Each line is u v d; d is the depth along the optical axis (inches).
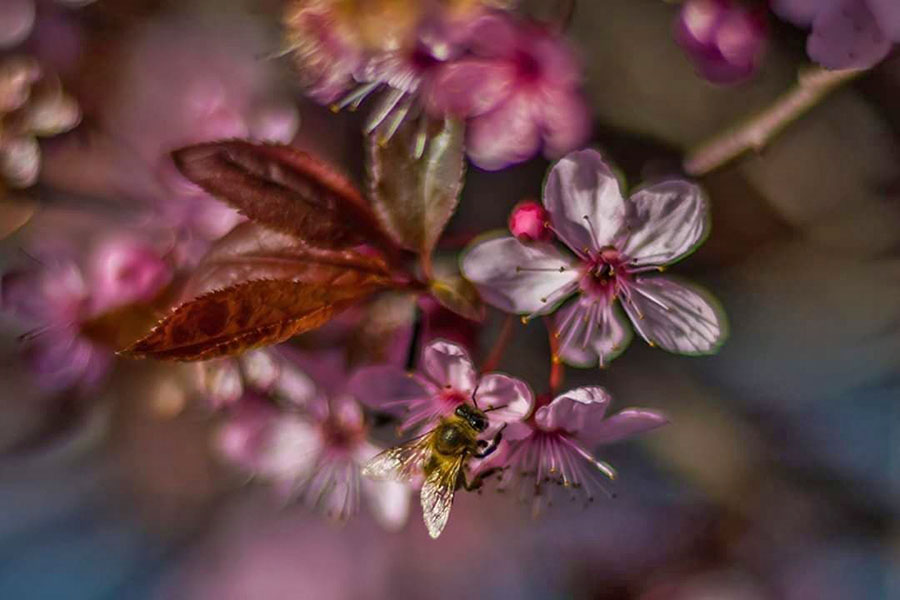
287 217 9.8
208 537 15.2
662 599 14.2
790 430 14.1
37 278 11.2
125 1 12.4
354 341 10.5
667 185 10.0
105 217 11.7
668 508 14.4
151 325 10.7
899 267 13.4
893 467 14.1
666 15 13.1
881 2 9.9
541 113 10.5
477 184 12.9
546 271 10.0
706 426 13.9
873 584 14.1
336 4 10.3
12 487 14.7
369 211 9.9
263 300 9.7
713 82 10.4
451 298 10.0
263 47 12.7
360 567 14.9
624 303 10.0
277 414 10.9
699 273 13.7
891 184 13.4
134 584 14.9
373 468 10.5
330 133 13.1
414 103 10.2
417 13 10.2
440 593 14.6
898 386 14.0
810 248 13.6
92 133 11.8
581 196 10.0
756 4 10.3
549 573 14.5
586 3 13.1
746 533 14.2
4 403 13.0
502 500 14.7
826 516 14.2
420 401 10.2
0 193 11.5
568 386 13.3
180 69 12.4
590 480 10.2
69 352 11.2
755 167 13.4
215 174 9.8
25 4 11.9
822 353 13.8
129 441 14.5
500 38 10.3
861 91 13.2
